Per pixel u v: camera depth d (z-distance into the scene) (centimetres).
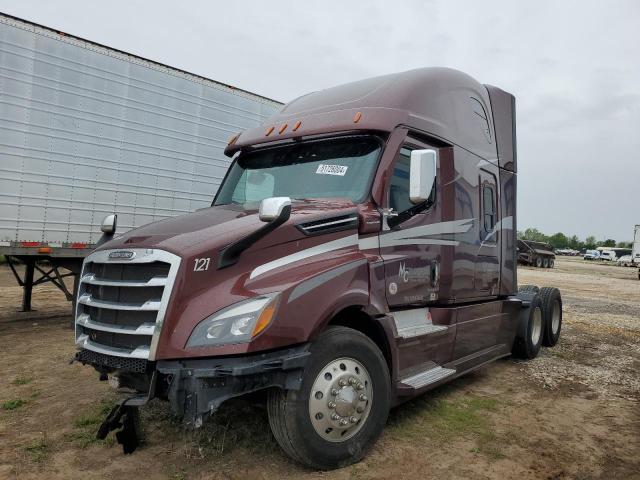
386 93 472
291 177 463
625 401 523
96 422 423
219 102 923
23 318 921
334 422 341
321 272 350
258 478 334
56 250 745
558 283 2323
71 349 691
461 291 529
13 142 698
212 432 398
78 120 755
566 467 366
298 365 321
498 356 619
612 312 1259
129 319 333
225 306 315
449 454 382
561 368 659
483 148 598
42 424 423
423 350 453
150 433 398
